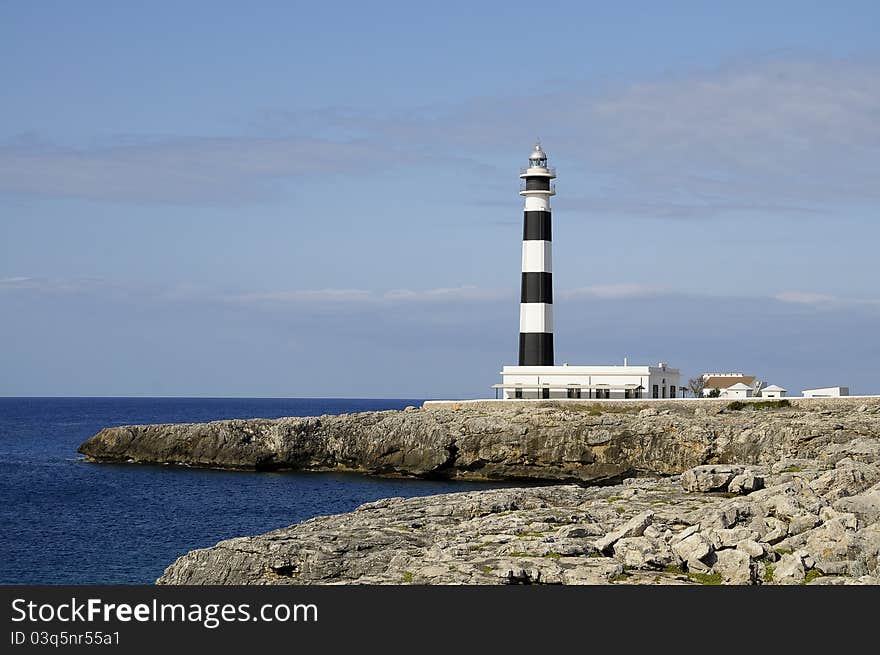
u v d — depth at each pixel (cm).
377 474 12506
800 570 3841
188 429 13862
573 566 4022
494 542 4534
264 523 8531
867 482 4903
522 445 11819
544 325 13500
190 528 8238
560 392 13550
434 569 4134
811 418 11044
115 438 14400
